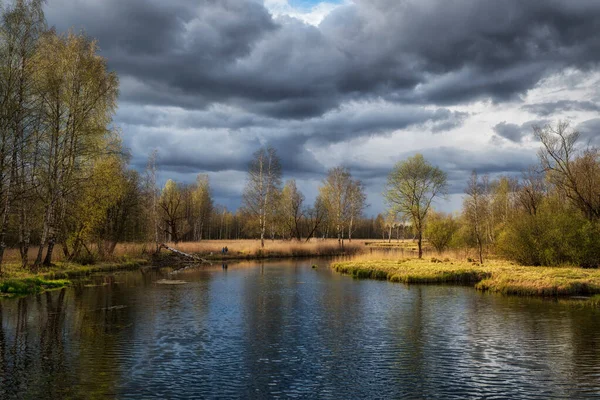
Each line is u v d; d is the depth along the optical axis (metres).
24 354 15.70
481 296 29.80
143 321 21.44
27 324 20.28
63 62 33.56
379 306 26.08
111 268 45.16
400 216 58.22
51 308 24.03
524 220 45.12
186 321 21.61
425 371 14.48
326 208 88.38
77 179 33.53
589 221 41.78
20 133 28.70
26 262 34.25
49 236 36.34
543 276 34.19
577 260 41.28
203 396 12.20
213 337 18.62
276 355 16.14
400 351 16.75
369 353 16.47
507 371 14.48
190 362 15.20
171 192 81.00
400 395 12.44
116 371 14.10
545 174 52.69
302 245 72.69
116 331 19.34
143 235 53.94
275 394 12.43
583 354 16.30
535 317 22.81
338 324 21.28
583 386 13.11
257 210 70.12
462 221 60.56
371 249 81.50
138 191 50.97
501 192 70.00
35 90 30.09
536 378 13.81
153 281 36.81
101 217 40.53
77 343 17.30
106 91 35.75
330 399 12.12
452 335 19.16
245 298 28.67
